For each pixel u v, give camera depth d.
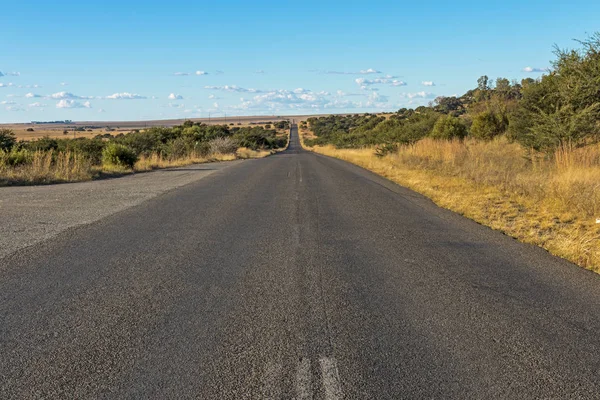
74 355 3.53
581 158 14.26
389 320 4.27
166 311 4.43
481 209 10.29
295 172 22.27
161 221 8.98
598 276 5.71
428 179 16.22
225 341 3.79
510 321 4.27
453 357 3.55
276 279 5.47
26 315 4.30
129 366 3.37
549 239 7.55
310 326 4.11
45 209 10.13
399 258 6.48
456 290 5.13
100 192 13.32
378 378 3.22
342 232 8.18
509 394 3.04
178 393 3.02
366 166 26.72
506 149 22.25
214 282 5.33
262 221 9.14
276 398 2.97
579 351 3.68
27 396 2.98
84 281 5.30
